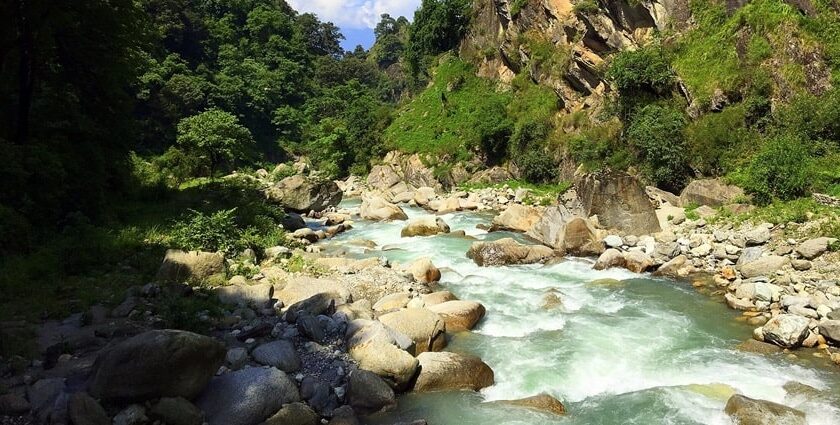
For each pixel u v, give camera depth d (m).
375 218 32.62
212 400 9.06
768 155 23.55
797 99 25.36
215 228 19.61
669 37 34.88
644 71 32.19
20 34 22.09
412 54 76.69
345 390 10.25
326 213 33.47
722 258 19.16
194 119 48.94
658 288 17.41
